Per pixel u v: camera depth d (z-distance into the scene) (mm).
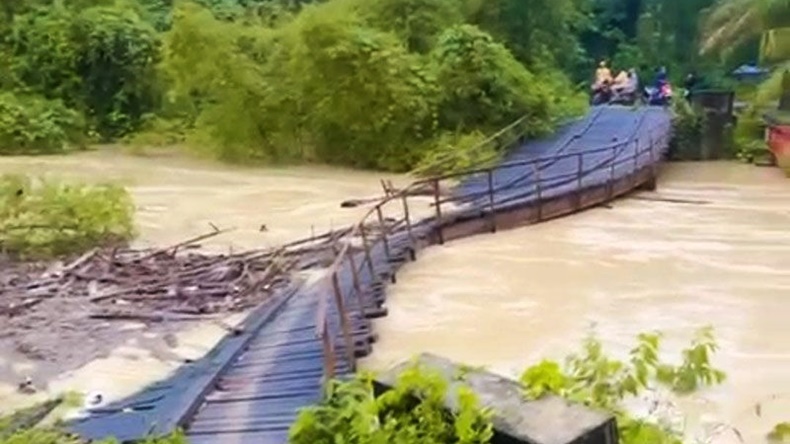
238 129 22281
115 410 7840
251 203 17594
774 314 10961
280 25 24312
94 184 17078
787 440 7230
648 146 19344
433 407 2701
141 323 10578
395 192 15039
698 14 29484
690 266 13180
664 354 9523
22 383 8836
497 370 9039
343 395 2936
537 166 16734
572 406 2617
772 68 24250
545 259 13531
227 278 12188
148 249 13703
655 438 3156
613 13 33656
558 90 24234
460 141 20188
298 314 10375
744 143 22219
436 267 13062
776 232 15375
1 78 25281
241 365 8648
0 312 10852
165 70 23891
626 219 16359
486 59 21828
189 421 7160
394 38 22328
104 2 27125
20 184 14375
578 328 10398
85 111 25188
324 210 16859
